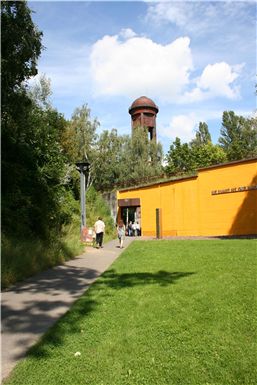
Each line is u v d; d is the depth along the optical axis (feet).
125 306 24.48
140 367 16.11
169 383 14.87
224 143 237.45
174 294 26.81
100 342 18.78
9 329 20.77
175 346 18.02
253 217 90.99
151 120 224.74
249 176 92.48
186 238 91.25
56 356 17.24
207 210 102.01
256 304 23.49
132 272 37.27
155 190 122.01
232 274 32.37
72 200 88.69
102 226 69.46
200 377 15.24
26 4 48.16
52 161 68.95
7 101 51.57
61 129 130.41
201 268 36.29
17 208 53.31
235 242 61.05
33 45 50.62
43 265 41.52
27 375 15.49
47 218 60.13
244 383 14.75
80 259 51.08
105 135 190.49
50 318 22.72
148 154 203.31
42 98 122.11
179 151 199.62
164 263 41.32
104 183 191.93
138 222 134.10
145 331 19.94
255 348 17.51
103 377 15.38
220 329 19.89
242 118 235.61
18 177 55.31
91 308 24.38
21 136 61.82
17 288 31.14
